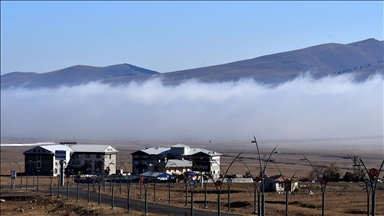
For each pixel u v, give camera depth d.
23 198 137.88
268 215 94.44
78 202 121.00
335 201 121.19
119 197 133.88
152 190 157.00
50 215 102.31
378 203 116.19
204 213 96.31
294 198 129.62
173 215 92.94
